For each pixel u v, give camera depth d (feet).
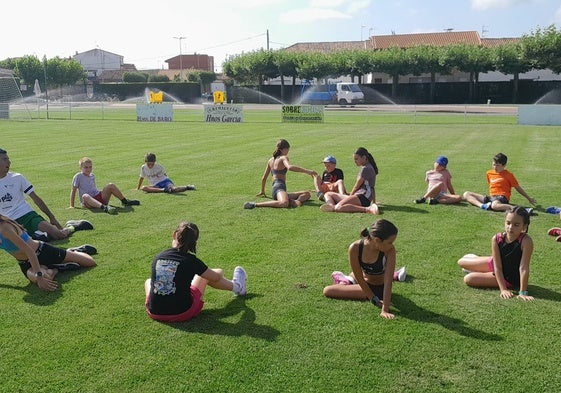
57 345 14.98
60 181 41.93
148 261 22.20
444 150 59.88
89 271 20.95
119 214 30.86
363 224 27.94
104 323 16.33
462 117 120.06
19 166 49.75
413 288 18.88
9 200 24.44
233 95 222.89
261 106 187.21
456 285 19.17
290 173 45.88
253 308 17.29
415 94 198.29
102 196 32.81
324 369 13.60
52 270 20.13
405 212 30.71
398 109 155.22
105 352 14.57
